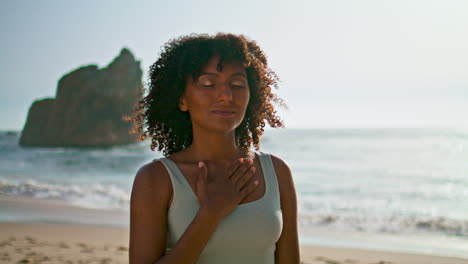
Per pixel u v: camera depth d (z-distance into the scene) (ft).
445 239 32.73
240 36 6.34
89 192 55.47
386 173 87.97
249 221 5.71
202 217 5.39
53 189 57.21
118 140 241.35
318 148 158.71
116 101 244.83
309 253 26.68
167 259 5.20
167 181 5.85
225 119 5.99
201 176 5.77
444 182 73.97
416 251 28.43
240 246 5.67
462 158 117.60
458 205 51.57
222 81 6.05
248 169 5.91
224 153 6.31
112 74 248.52
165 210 5.82
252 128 7.43
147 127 7.41
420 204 52.21
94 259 22.85
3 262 21.38
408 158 119.65
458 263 24.84
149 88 7.13
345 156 127.44
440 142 184.55
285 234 6.37
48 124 243.81
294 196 6.49
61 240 27.55
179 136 7.22
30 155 152.56
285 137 257.75
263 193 6.07
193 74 6.08
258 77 6.82
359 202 53.47
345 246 29.55
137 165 112.27
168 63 6.72
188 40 6.61
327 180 77.61
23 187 57.82
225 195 5.60
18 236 28.17
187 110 6.93
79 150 195.11
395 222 39.27
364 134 292.81
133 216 5.80
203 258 5.63
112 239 28.45
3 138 313.94
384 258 25.68
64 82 248.32
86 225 33.24
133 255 5.69
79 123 240.12
